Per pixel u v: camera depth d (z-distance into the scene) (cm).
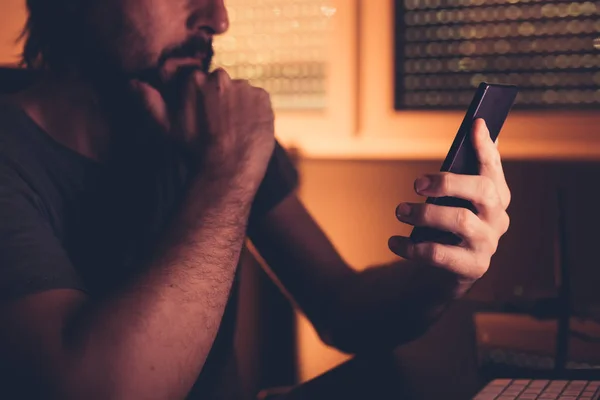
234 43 178
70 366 68
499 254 154
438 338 108
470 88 160
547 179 150
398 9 163
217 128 88
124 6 94
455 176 79
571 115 149
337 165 165
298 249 119
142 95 91
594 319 115
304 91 173
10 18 170
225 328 104
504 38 157
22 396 68
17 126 88
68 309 72
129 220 96
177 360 71
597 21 150
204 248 78
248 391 166
